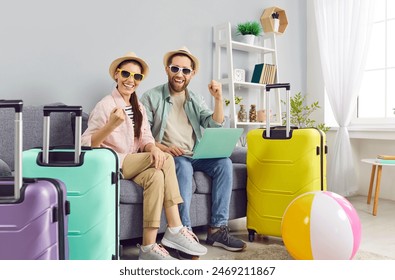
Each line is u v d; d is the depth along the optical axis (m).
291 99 3.64
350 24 3.54
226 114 3.33
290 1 3.89
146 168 1.80
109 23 2.68
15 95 2.33
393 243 2.21
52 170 1.43
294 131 2.14
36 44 2.40
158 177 1.76
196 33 3.15
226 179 2.14
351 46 3.52
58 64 2.48
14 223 1.12
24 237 1.12
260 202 2.22
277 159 2.18
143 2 2.85
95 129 1.85
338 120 3.62
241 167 2.38
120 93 1.99
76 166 1.42
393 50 3.58
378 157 3.06
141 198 1.84
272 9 3.54
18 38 2.34
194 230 2.51
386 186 3.60
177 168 1.98
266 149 2.21
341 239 1.56
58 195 1.20
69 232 1.42
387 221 2.73
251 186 2.28
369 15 3.44
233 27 3.41
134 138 2.01
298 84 3.96
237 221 2.80
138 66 2.05
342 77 3.57
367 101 3.78
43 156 1.43
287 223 1.69
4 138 2.07
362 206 3.23
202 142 1.94
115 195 1.52
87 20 2.59
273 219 2.18
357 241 1.60
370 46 3.73
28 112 2.17
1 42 2.29
